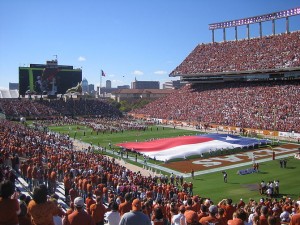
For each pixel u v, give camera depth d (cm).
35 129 7644
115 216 1027
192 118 9444
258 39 10188
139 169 4453
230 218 1359
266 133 7331
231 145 5588
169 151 5219
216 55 10812
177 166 4606
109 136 7425
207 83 11194
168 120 10088
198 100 10269
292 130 6844
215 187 3588
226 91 9912
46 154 3688
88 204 1492
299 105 7588
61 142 5847
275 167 4466
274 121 7475
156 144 5744
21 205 869
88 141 6725
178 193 2697
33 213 767
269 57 9125
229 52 10550
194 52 11750
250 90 9238
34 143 4378
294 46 8900
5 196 739
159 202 1878
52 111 10931
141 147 5597
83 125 9200
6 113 10131
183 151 5191
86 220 852
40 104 11162
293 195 3262
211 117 8962
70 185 2281
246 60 9631
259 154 5316
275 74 9031
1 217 722
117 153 5512
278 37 9694
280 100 8100
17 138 4422
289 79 8931
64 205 2177
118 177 3023
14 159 2858
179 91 11838
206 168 4475
